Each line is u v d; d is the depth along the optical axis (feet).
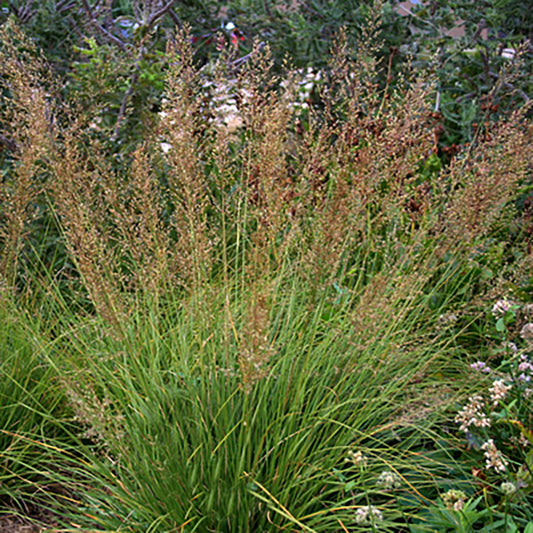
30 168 10.95
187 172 9.64
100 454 10.28
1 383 10.50
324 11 20.71
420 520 8.71
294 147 14.46
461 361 11.89
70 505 9.78
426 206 12.39
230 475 8.42
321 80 18.40
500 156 11.45
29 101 10.62
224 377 9.13
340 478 8.80
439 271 13.39
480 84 19.65
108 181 11.42
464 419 9.13
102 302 8.77
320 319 10.74
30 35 18.25
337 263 9.25
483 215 11.28
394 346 9.63
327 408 8.93
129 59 16.01
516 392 9.96
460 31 21.50
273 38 21.63
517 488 8.40
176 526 8.30
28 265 14.58
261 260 9.14
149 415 8.93
